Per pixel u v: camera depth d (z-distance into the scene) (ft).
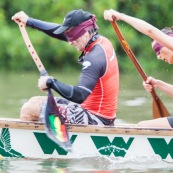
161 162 59.36
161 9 168.86
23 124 59.21
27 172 54.75
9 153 60.03
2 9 163.22
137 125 61.31
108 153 59.31
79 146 59.16
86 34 58.34
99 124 59.62
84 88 56.95
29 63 161.58
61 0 162.71
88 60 57.72
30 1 166.40
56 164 57.93
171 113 86.63
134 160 59.36
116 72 59.82
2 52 161.27
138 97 103.96
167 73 152.35
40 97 60.85
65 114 59.41
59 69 160.76
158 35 59.57
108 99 59.52
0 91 112.68
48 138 59.41
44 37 158.81
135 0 167.63
